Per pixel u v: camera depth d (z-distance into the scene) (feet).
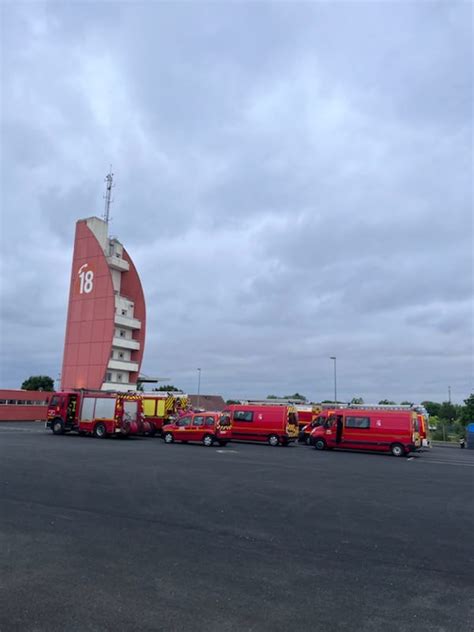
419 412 105.60
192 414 96.17
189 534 24.40
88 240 220.64
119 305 219.20
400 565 20.56
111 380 211.61
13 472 43.47
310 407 123.44
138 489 36.83
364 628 14.30
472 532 26.73
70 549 21.26
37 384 301.84
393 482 46.83
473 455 99.60
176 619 14.51
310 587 17.57
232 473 48.62
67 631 13.53
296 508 31.83
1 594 16.07
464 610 15.90
